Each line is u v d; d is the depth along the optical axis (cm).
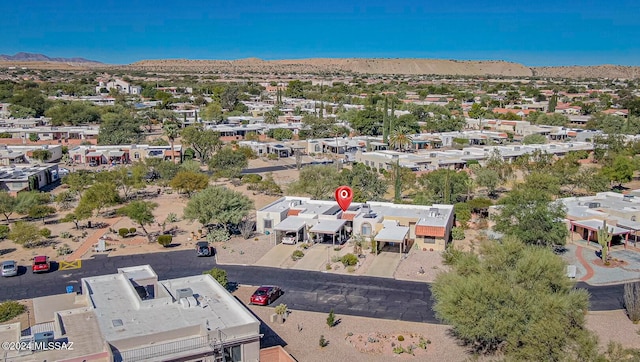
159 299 3684
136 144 13112
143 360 2980
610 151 11794
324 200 7844
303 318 4478
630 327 4350
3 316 4350
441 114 18638
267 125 16500
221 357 3177
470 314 3662
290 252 6156
